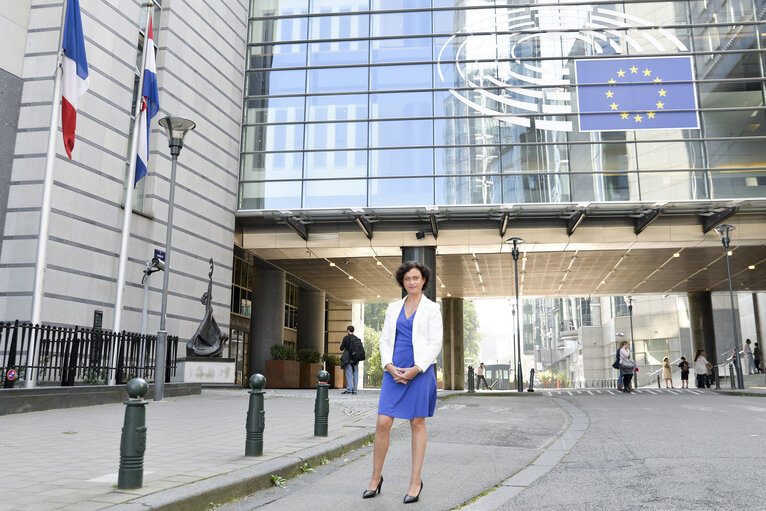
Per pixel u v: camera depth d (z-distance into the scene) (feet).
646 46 77.97
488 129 77.51
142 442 15.35
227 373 59.21
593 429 31.78
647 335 177.47
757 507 15.06
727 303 147.13
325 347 136.46
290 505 15.81
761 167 74.08
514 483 18.88
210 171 72.49
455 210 72.95
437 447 25.88
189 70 68.69
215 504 15.48
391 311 16.79
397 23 81.76
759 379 101.76
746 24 77.25
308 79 81.41
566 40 79.05
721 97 76.13
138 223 59.21
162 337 43.78
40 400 34.60
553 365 325.83
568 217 76.59
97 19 55.26
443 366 127.95
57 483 15.65
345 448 23.71
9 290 48.21
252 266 98.37
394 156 77.97
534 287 120.37
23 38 52.19
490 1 81.15
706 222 75.87
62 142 50.96
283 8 83.97
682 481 18.13
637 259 92.17
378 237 79.66
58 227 49.96
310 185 78.38
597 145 75.97
